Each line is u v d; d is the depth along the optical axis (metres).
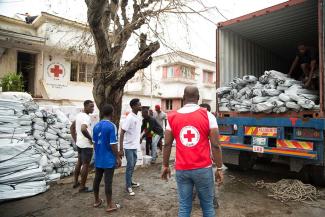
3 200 4.20
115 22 6.22
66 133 5.95
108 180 3.86
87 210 3.94
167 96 23.52
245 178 5.82
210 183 2.67
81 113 4.91
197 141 2.65
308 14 5.71
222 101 6.14
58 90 12.85
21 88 9.59
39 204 4.17
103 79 5.87
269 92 5.16
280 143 4.97
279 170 6.59
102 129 3.89
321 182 4.96
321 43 4.59
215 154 2.69
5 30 10.67
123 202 4.29
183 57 6.48
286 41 7.44
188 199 2.71
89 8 4.80
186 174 2.66
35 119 5.45
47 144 5.55
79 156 4.97
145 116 7.46
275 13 5.57
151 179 5.73
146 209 3.99
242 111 5.57
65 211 3.89
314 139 4.57
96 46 5.70
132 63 5.66
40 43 11.47
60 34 11.57
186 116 2.72
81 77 13.79
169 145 2.83
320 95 4.53
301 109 4.75
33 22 12.27
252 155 6.29
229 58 6.64
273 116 5.16
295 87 4.95
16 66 11.93
